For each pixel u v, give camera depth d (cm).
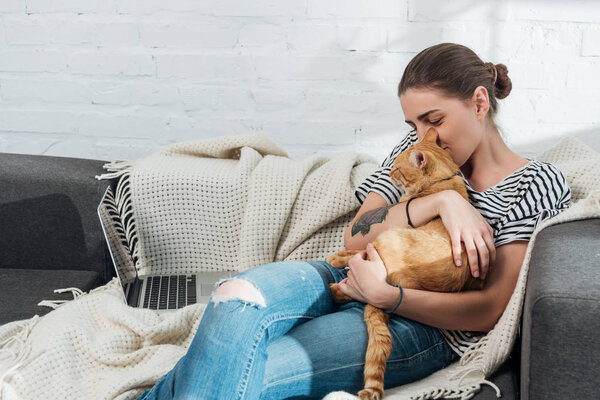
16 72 237
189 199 175
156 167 179
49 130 241
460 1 219
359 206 167
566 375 95
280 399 114
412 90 130
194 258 178
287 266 128
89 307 152
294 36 227
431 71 128
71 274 173
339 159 179
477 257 119
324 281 132
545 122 226
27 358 133
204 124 237
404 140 154
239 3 226
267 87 232
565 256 104
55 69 236
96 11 229
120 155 242
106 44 232
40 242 177
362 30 224
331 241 170
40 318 149
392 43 225
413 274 121
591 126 224
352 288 125
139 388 128
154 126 238
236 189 173
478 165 136
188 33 229
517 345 126
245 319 109
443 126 130
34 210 176
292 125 235
